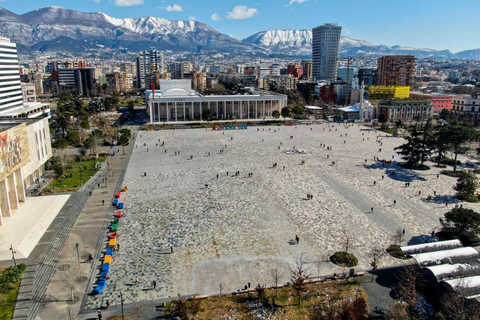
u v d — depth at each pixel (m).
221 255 84.81
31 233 90.94
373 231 97.56
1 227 93.50
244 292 71.00
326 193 126.44
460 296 63.50
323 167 159.00
